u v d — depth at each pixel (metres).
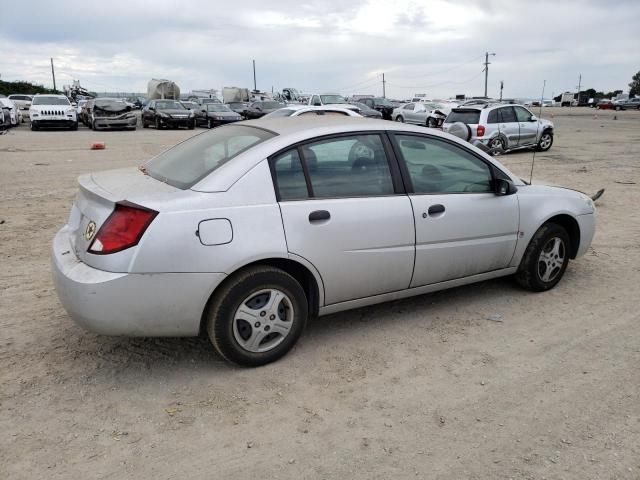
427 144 4.11
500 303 4.61
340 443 2.80
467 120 16.09
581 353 3.75
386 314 4.38
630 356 3.71
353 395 3.23
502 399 3.20
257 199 3.34
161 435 2.85
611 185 10.64
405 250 3.89
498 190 4.32
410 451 2.74
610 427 2.93
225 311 3.30
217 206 3.22
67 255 3.36
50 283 4.97
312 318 4.30
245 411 3.07
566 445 2.79
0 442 2.77
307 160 3.57
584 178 11.55
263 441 2.81
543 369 3.54
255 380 3.38
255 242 3.28
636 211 8.25
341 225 3.59
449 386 3.33
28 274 5.20
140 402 3.14
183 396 3.21
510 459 2.68
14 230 6.75
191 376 3.43
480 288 4.95
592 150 17.75
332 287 3.67
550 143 17.69
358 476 2.57
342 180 3.69
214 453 2.72
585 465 2.64
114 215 3.12
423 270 4.04
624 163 14.20
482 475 2.57
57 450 2.72
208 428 2.91
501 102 17.02
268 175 3.40
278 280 3.42
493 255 4.42
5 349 3.72
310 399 3.19
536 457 2.70
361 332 4.05
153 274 3.08
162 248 3.07
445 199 4.08
